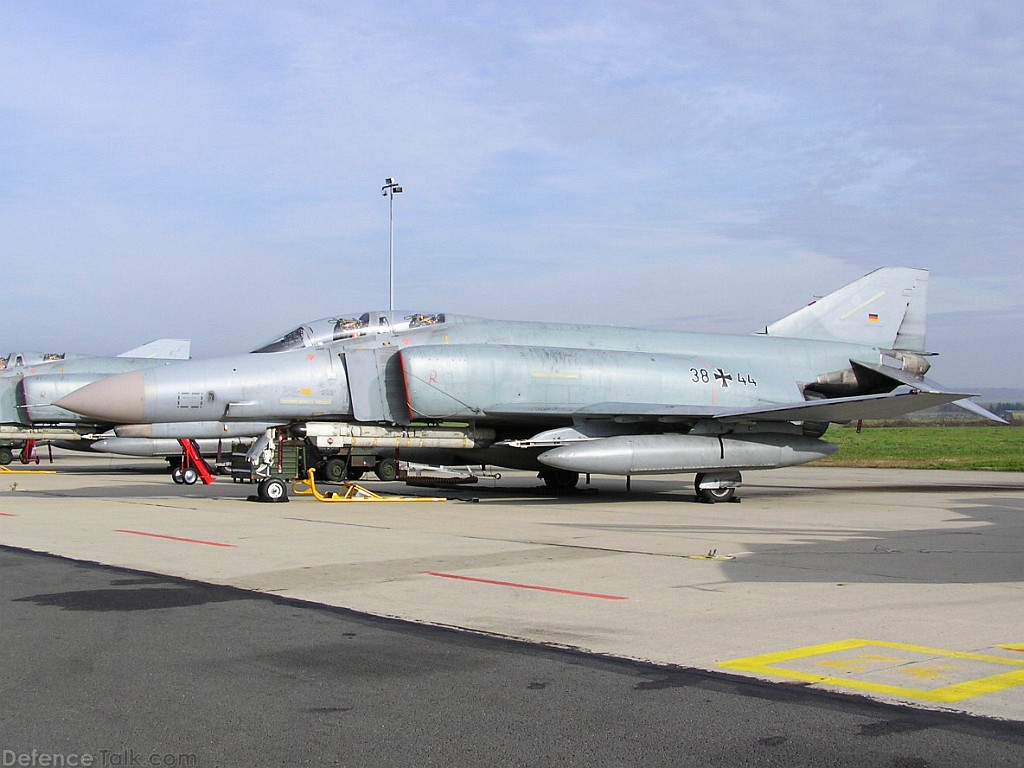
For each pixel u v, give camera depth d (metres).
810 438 22.30
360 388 20.12
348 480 26.70
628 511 18.23
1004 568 10.97
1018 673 6.40
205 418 19.80
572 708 5.66
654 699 5.83
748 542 13.30
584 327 22.78
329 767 4.75
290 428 20.78
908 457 47.16
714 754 4.93
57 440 36.00
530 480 28.38
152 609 8.44
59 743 5.08
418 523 15.62
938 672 6.42
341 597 8.99
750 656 6.83
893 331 25.94
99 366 35.84
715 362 22.69
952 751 4.97
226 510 17.80
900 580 10.08
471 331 21.52
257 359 20.11
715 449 20.09
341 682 6.19
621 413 19.98
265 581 9.88
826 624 7.86
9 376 34.91
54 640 7.30
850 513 18.20
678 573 10.45
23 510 17.59
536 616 8.15
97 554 11.78
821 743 5.08
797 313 25.11
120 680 6.23
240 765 4.78
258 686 6.10
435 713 5.57
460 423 21.98
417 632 7.55
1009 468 37.41
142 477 30.20
